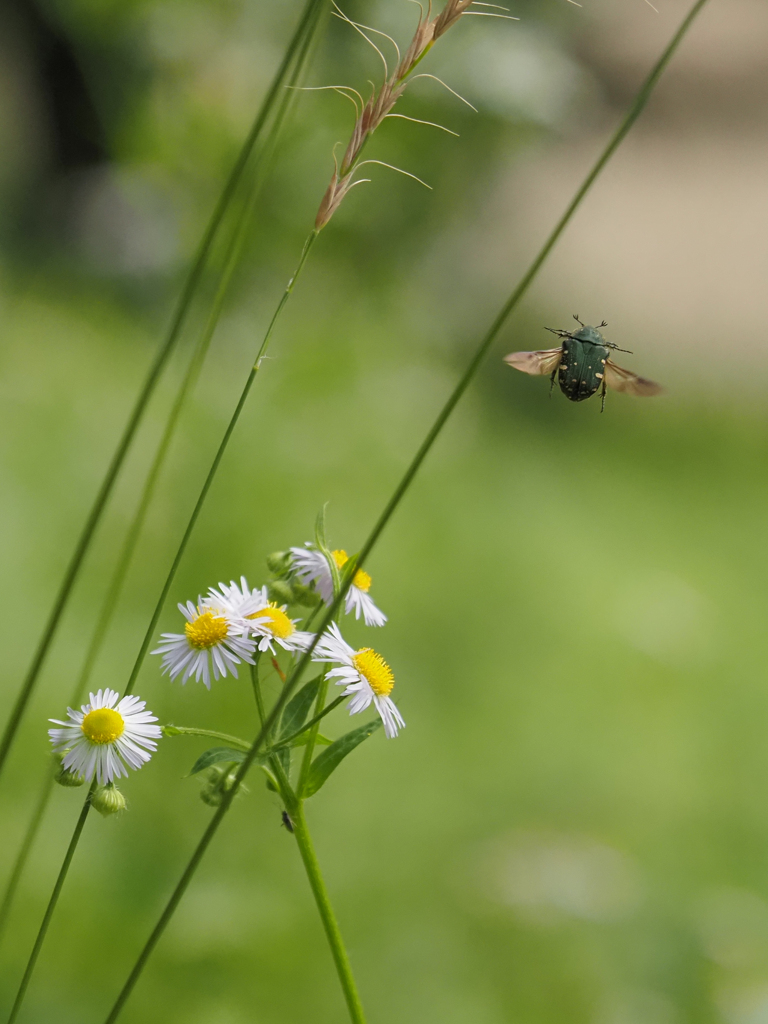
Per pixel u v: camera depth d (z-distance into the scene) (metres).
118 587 0.79
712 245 4.22
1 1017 0.90
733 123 4.78
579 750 1.67
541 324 3.70
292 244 1.72
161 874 1.03
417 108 1.84
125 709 0.75
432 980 1.10
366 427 1.59
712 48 5.05
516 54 1.70
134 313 2.21
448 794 1.47
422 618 1.89
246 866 1.09
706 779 1.66
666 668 1.94
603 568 2.30
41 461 1.71
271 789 0.76
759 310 3.91
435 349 2.31
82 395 1.91
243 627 0.76
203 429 1.36
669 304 4.00
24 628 1.38
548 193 3.86
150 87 1.80
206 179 1.78
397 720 0.77
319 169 1.70
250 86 1.76
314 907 1.15
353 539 1.50
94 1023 0.91
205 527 1.31
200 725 1.11
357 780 1.44
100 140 2.13
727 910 1.11
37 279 2.33
